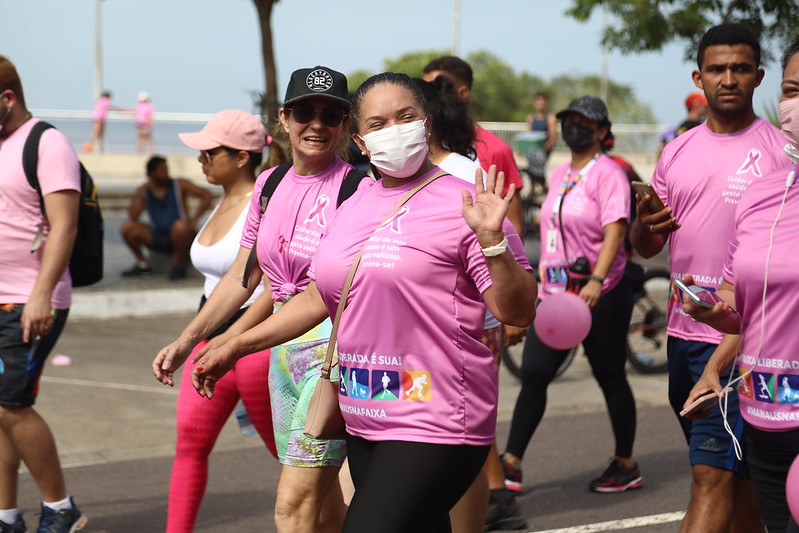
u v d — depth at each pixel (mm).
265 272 6031
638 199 6000
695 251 6230
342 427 5090
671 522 8172
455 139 6738
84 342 15391
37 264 7074
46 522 7219
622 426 8930
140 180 38750
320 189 5855
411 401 4637
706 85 6164
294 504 5699
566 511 8461
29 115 7164
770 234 4582
